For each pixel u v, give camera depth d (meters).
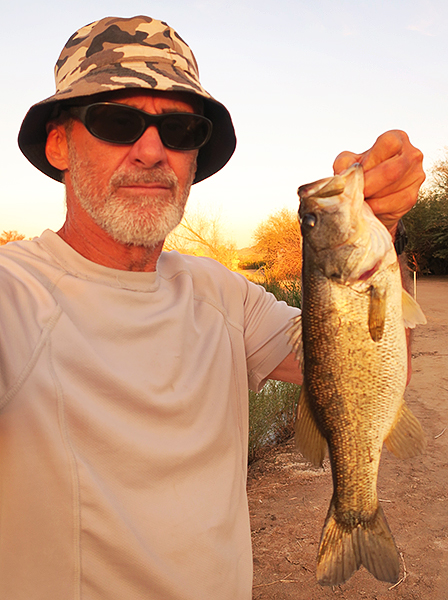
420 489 1.26
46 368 0.41
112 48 0.50
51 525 0.39
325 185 0.52
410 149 0.49
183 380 0.48
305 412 0.56
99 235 0.50
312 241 0.53
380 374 0.53
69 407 0.40
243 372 0.57
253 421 1.54
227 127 0.63
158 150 0.49
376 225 0.51
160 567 0.41
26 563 0.39
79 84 0.48
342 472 0.54
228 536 0.47
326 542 0.54
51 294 0.44
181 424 0.46
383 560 0.52
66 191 0.54
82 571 0.39
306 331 0.54
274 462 1.50
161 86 0.48
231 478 0.50
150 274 0.50
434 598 0.88
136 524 0.41
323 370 0.54
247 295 0.62
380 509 0.54
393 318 0.52
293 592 0.92
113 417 0.42
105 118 0.48
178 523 0.43
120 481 0.42
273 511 1.21
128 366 0.45
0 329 0.40
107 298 0.47
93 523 0.39
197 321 0.54
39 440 0.39
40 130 0.57
